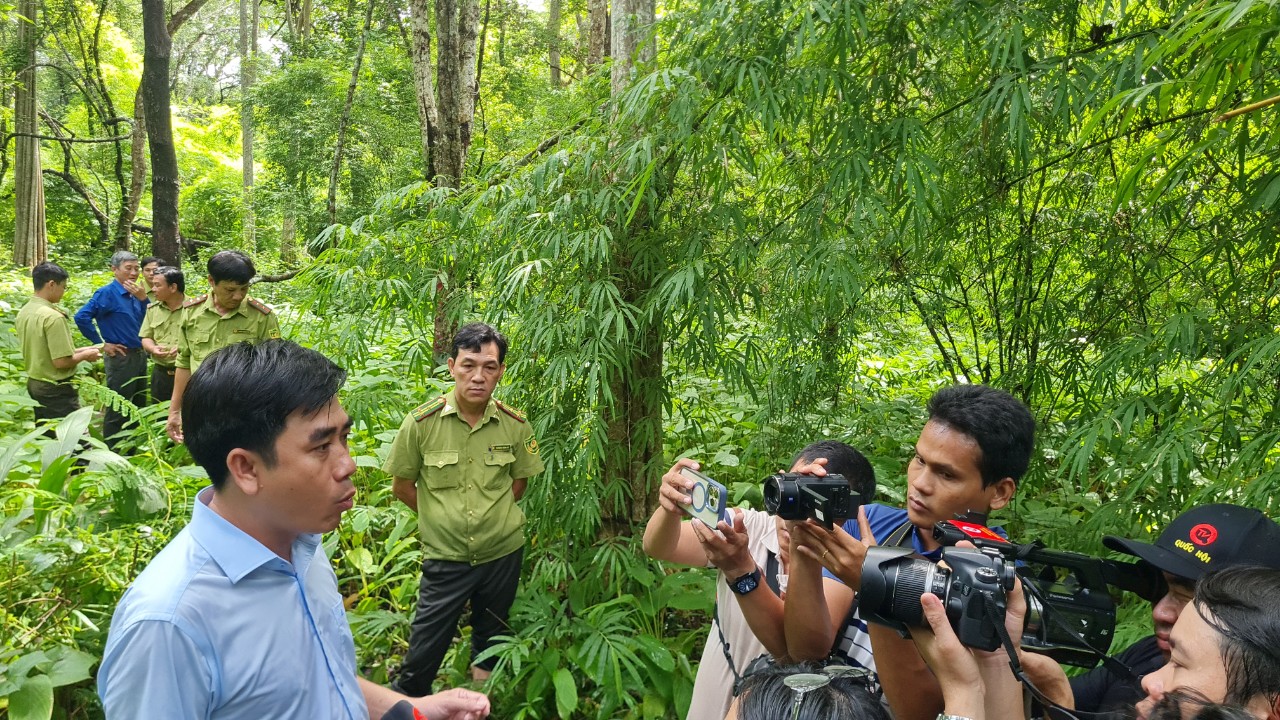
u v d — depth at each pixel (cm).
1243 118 196
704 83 269
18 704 255
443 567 295
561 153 295
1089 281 323
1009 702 111
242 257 462
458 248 349
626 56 331
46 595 291
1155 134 264
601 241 276
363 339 377
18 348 757
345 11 1408
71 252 1644
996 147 298
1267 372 232
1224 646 96
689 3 307
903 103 279
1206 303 277
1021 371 347
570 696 281
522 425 314
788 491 138
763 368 398
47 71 1875
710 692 189
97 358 563
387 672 327
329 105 1179
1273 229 235
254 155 2308
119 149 1514
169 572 123
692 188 312
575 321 290
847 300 295
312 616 138
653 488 349
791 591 152
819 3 237
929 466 161
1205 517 134
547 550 339
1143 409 250
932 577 112
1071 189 328
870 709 109
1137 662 154
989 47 247
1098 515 273
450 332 557
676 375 347
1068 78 235
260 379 122
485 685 295
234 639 123
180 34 2508
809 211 277
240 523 129
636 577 317
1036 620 122
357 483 446
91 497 384
